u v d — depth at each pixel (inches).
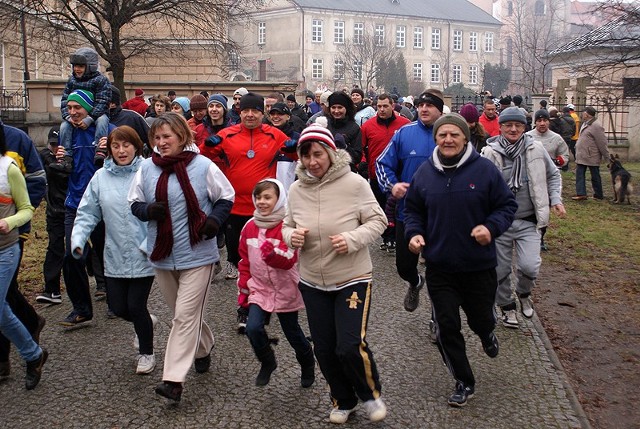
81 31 915.4
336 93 353.4
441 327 193.5
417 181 195.9
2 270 195.2
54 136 285.3
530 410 194.2
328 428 181.0
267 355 199.0
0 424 185.0
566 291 328.8
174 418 186.9
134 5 908.0
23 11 896.3
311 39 2928.2
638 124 905.5
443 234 189.6
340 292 179.5
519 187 255.4
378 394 175.5
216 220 194.1
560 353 251.3
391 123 372.2
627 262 384.5
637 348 256.4
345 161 180.1
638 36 663.8
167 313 278.1
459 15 3398.1
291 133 342.3
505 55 3503.9
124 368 221.5
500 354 237.1
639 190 671.8
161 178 195.0
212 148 278.1
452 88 2876.5
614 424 199.2
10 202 198.4
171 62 1269.7
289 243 178.9
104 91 276.8
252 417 187.2
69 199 267.3
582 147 604.7
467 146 191.3
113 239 209.9
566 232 463.8
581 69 792.3
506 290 262.2
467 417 188.7
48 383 210.7
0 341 211.2
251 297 198.8
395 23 3154.5
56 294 290.7
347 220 178.7
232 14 1047.0
